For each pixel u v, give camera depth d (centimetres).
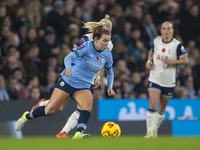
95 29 2116
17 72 3575
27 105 3106
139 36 4559
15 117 3062
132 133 3306
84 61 2123
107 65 2241
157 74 2702
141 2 5016
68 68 2003
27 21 4241
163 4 5009
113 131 2291
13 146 1421
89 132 3131
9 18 4097
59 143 1588
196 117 3538
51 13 4319
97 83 2456
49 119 3098
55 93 2147
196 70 4572
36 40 4091
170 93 2730
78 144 1533
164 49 2714
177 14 5134
